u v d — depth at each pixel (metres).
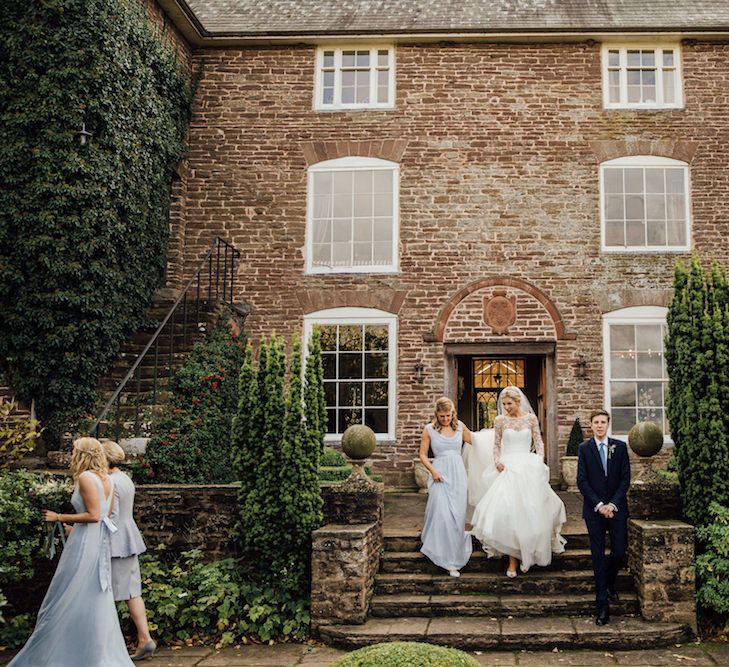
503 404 7.27
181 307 10.62
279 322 12.09
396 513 9.23
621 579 6.95
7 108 9.11
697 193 12.01
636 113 12.20
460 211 12.12
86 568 5.32
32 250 8.88
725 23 12.20
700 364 6.76
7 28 9.18
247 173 12.38
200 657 6.13
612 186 12.15
